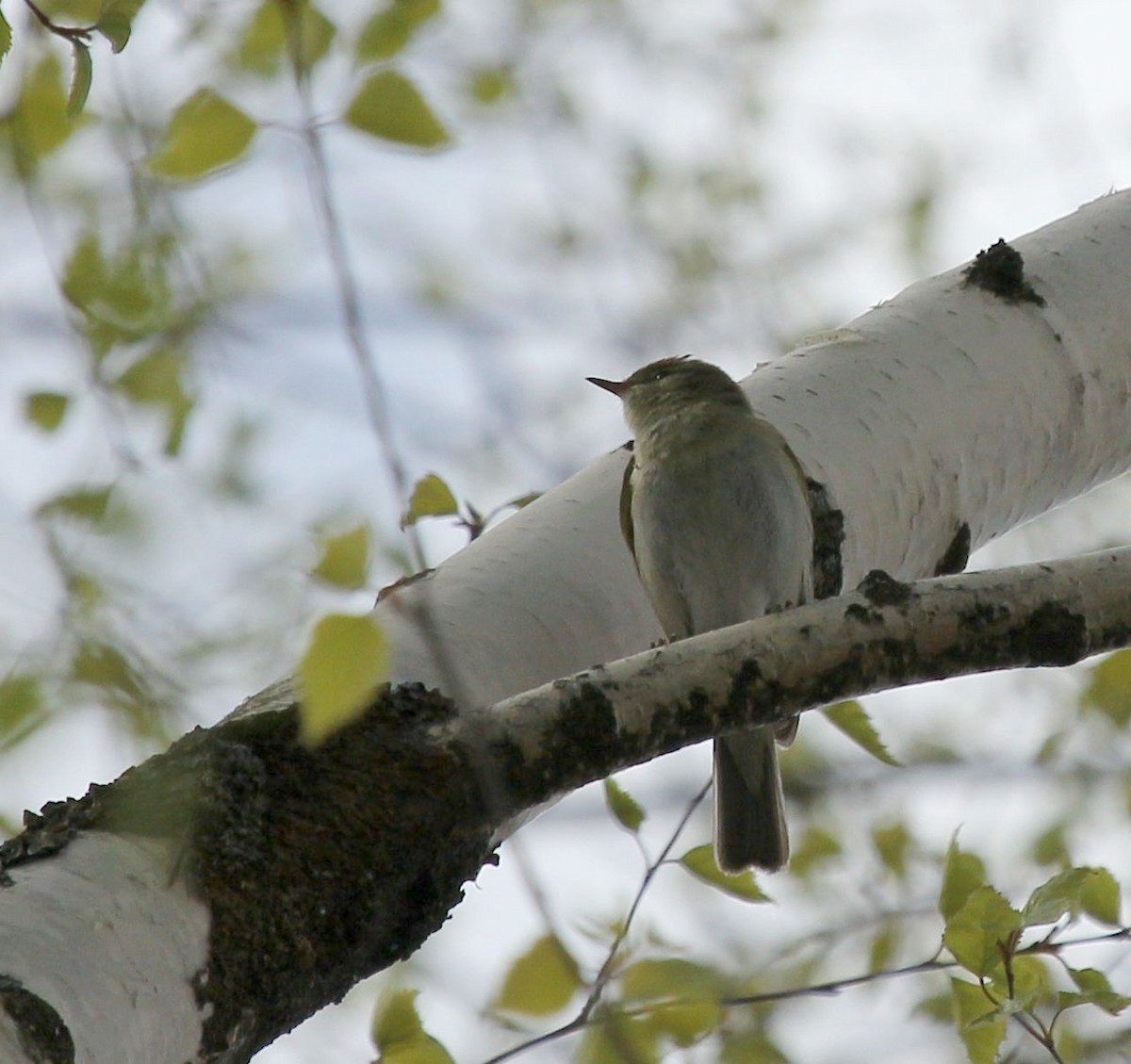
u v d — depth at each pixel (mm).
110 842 4551
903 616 5477
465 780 5039
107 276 6117
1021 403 7602
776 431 7289
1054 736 8828
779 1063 6785
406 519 3850
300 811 4852
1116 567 5602
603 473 7129
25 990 3922
